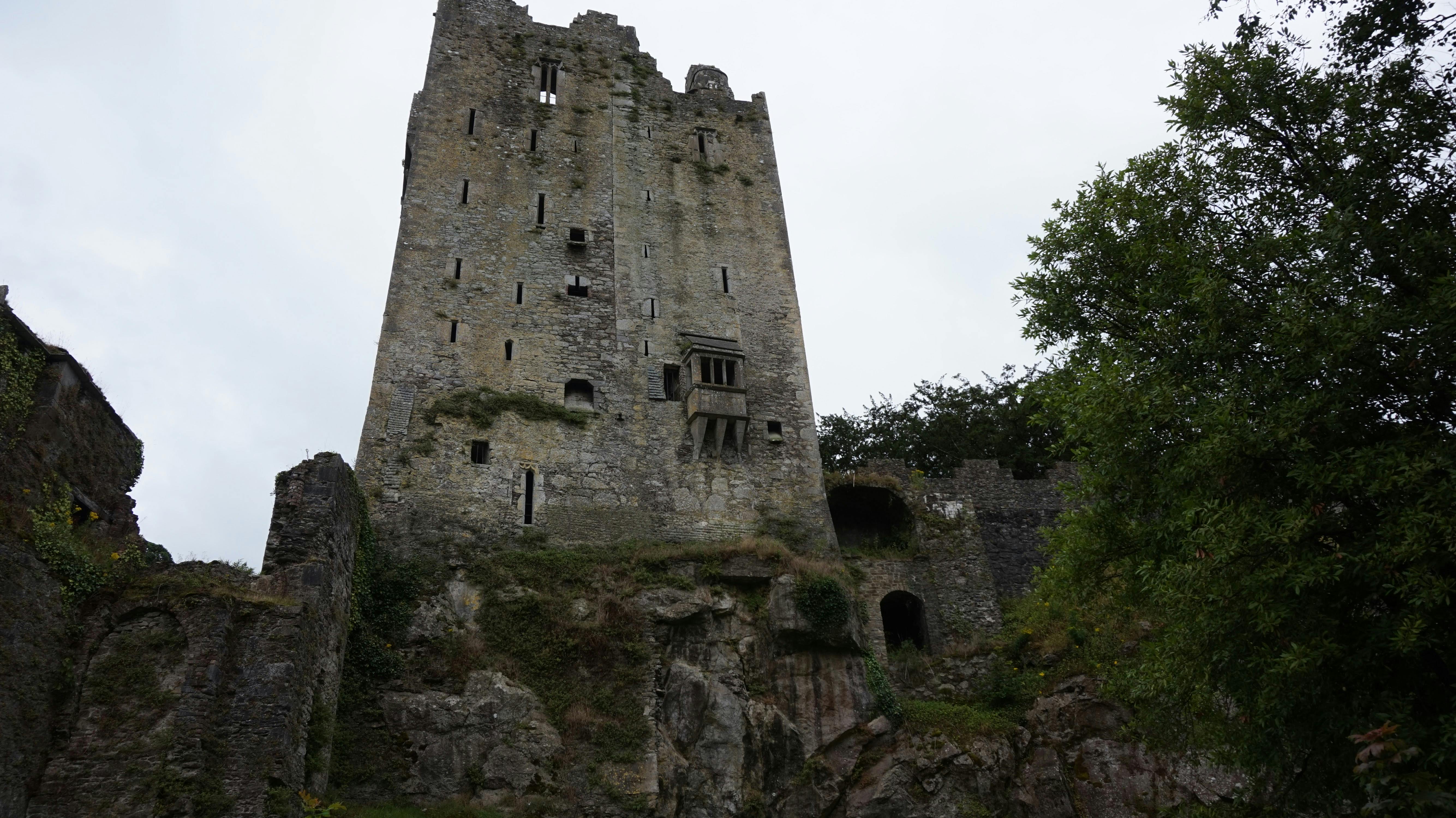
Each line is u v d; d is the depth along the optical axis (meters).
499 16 44.25
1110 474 18.92
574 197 40.22
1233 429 16.16
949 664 33.09
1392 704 14.52
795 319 40.12
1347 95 17.72
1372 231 16.06
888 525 39.59
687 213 41.44
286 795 19.72
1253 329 17.38
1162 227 19.73
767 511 35.25
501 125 41.12
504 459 33.31
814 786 27.95
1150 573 18.03
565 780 26.14
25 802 18.20
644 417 35.78
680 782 26.97
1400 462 14.48
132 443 27.12
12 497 21.09
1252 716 16.44
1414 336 15.20
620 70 44.69
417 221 37.53
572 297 37.72
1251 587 15.45
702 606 30.33
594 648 28.83
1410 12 16.59
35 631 19.09
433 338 35.06
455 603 29.42
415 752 25.86
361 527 28.11
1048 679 31.38
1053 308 21.09
